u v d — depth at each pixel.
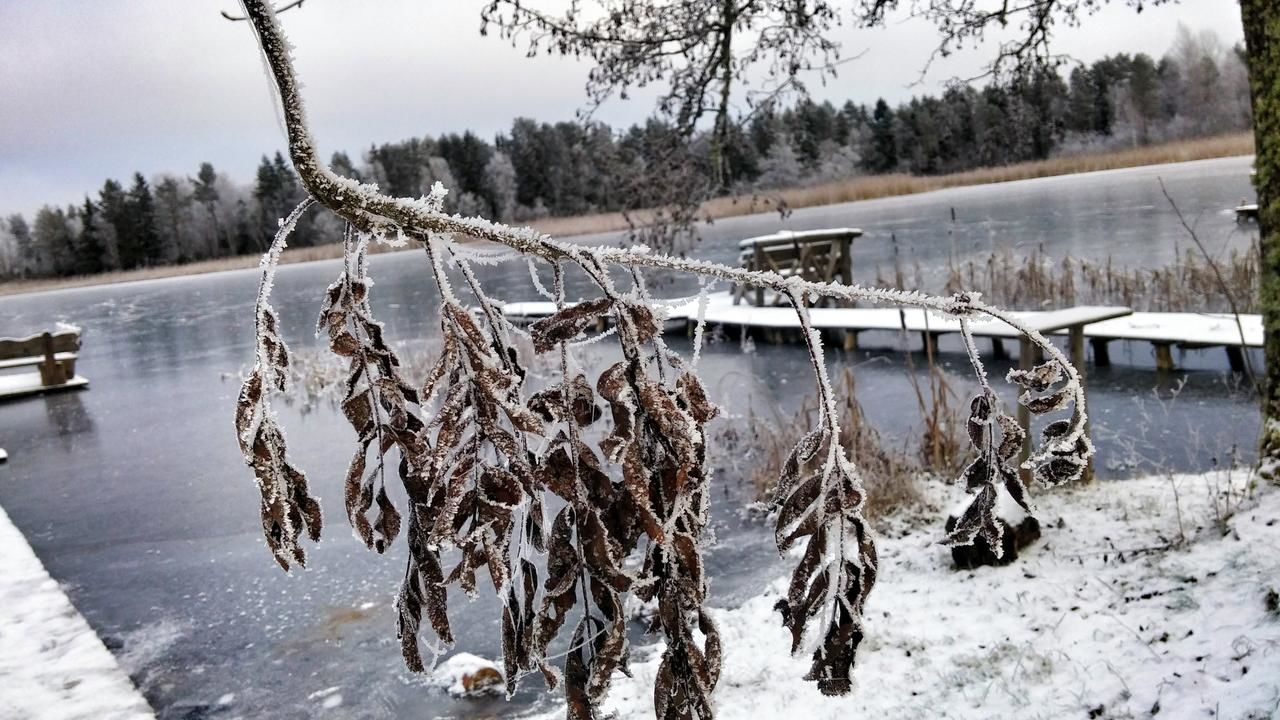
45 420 13.85
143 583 6.88
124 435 12.38
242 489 9.23
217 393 15.12
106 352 22.33
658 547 1.18
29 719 4.22
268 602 6.30
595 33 6.61
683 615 1.17
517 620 1.24
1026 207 31.30
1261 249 5.28
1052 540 5.59
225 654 5.59
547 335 1.15
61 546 7.95
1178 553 5.01
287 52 1.03
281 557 1.19
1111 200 29.91
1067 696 3.93
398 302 24.41
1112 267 16.42
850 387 7.56
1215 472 6.52
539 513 1.18
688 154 7.35
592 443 5.74
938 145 51.09
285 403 13.12
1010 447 1.39
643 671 4.75
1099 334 10.60
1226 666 3.77
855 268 20.77
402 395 1.25
